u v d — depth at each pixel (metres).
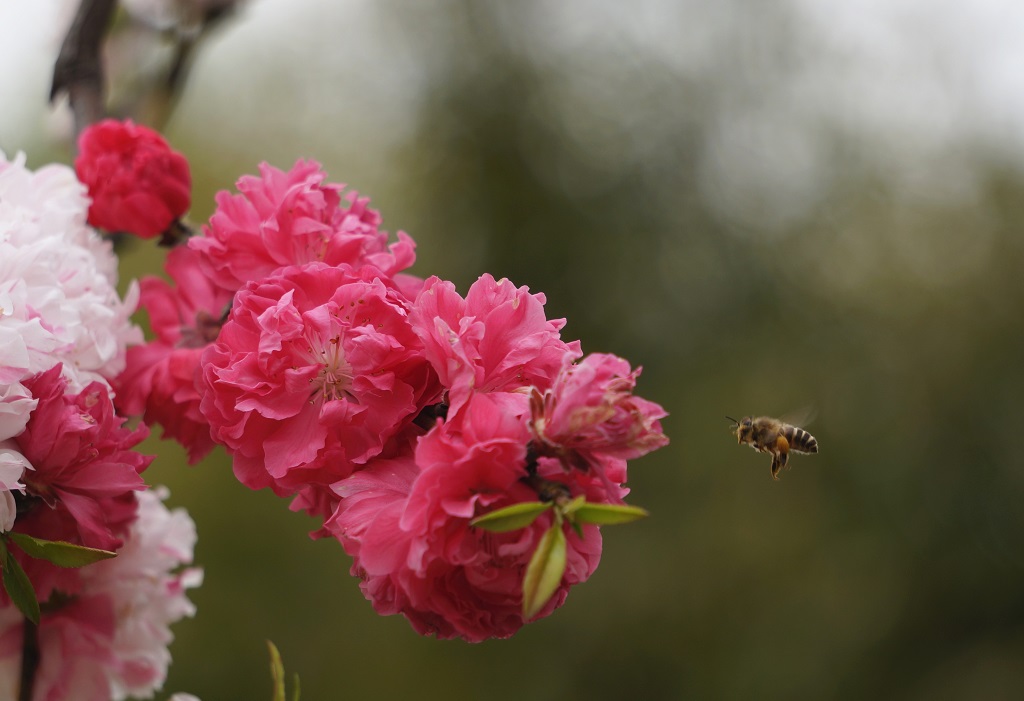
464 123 12.37
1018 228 12.93
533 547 1.13
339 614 9.97
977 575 11.82
